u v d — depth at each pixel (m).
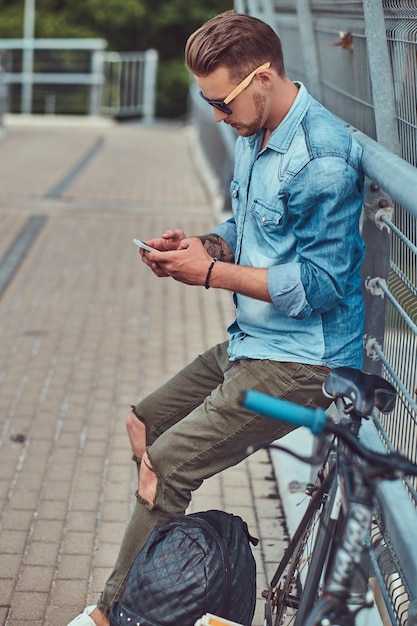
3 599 3.77
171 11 35.88
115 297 8.12
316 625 2.03
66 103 24.58
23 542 4.21
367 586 2.26
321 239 2.73
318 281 2.72
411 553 2.34
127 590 2.87
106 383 6.16
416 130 3.00
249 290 2.78
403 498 2.54
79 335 7.10
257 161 2.88
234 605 2.79
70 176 14.11
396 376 3.11
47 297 8.02
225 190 11.53
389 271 3.38
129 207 11.88
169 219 11.29
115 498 4.66
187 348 6.92
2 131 19.03
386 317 3.41
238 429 2.95
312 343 2.89
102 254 9.52
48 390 5.99
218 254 3.23
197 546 2.81
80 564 4.06
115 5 34.91
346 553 2.03
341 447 2.45
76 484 4.78
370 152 2.83
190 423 3.00
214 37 2.69
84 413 5.67
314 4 4.53
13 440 5.25
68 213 11.31
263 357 2.92
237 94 2.71
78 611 3.72
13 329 7.17
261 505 4.61
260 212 2.86
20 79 23.91
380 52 3.20
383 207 3.33
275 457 4.99
